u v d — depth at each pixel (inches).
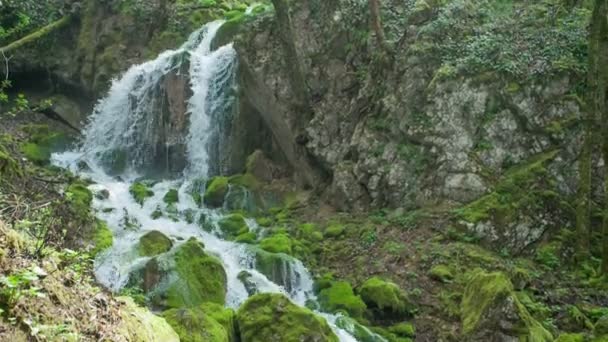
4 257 163.3
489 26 518.6
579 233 426.3
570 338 339.3
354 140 512.4
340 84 546.9
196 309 308.8
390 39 538.6
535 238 438.3
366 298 386.6
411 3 559.5
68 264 213.3
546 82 476.4
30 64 782.5
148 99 684.7
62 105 753.6
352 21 559.8
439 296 390.3
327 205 517.7
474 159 467.8
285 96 553.3
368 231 459.5
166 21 767.1
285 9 533.3
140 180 626.8
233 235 478.0
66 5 812.6
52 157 657.0
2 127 677.3
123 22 768.9
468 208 449.1
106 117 706.2
